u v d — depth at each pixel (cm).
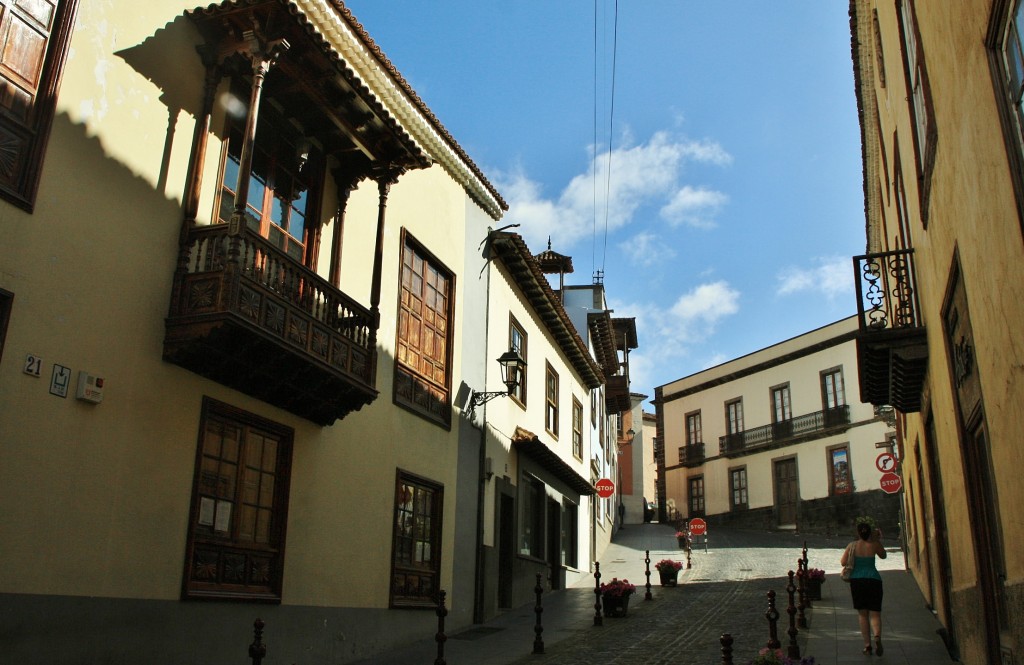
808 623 1409
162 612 874
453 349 1614
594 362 2773
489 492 1720
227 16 986
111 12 906
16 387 757
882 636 1245
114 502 838
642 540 3706
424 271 1545
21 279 774
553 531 2264
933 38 760
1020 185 529
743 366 4484
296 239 1174
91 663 791
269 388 1033
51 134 822
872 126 1616
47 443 779
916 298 1108
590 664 1122
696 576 2388
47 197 810
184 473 926
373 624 1245
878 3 1210
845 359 3881
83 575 796
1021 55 518
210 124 1023
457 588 1528
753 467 4303
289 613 1062
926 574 1535
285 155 1166
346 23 1170
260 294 959
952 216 752
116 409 853
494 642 1356
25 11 816
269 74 1055
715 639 1305
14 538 738
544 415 2286
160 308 920
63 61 843
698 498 4675
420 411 1459
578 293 3375
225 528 984
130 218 899
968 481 823
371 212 1348
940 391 968
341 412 1161
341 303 1135
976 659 869
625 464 5153
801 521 3888
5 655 716
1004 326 592
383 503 1312
